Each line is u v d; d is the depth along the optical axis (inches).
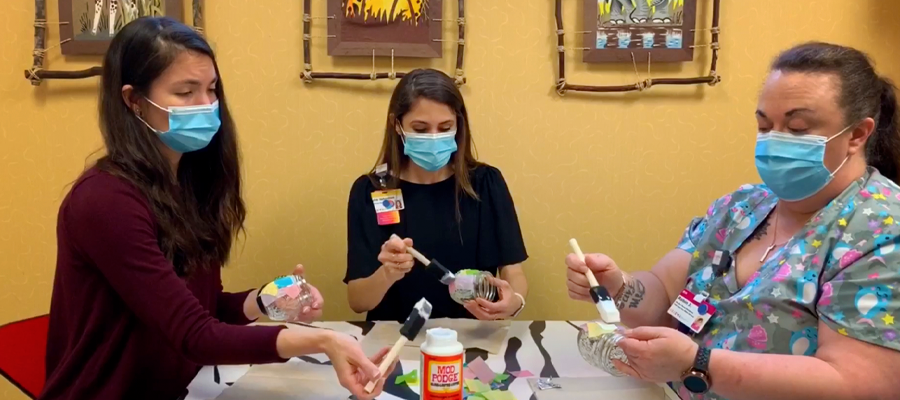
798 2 70.7
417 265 63.3
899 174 41.6
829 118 38.0
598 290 42.7
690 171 73.2
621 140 72.3
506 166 72.3
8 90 68.5
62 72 66.8
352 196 64.1
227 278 73.0
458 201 63.4
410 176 64.6
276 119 70.4
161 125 42.1
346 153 71.3
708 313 43.2
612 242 74.3
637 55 69.9
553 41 70.2
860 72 38.7
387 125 63.2
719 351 35.9
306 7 67.7
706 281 45.2
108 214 38.6
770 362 35.0
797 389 34.0
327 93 70.2
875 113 39.4
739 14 70.9
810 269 38.1
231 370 46.3
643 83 70.2
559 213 73.4
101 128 42.5
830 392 33.8
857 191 39.0
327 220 72.6
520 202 73.1
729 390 35.2
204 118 42.9
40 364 63.9
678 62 71.1
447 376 36.4
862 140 39.0
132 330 41.7
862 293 35.2
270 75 69.7
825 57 38.9
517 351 50.7
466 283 52.9
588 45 69.8
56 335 44.5
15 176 69.9
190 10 67.9
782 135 39.4
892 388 33.7
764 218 44.5
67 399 40.9
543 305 75.0
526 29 70.1
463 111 61.4
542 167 72.5
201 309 39.8
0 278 71.6
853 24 71.3
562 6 69.8
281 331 38.9
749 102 72.1
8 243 71.1
